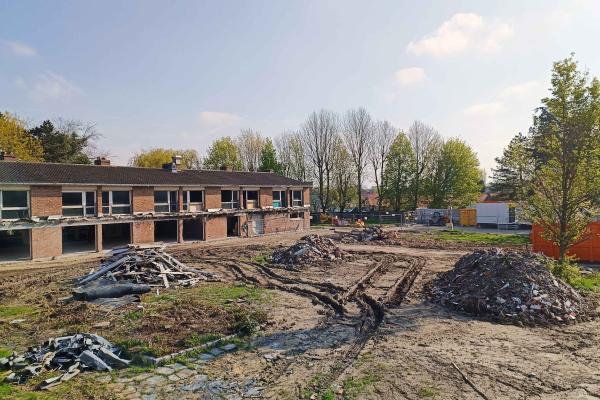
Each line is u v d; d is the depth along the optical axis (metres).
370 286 16.80
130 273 17.22
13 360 8.76
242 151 73.94
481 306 12.59
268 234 40.62
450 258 23.86
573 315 11.84
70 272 20.64
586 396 7.19
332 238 35.19
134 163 75.38
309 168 66.19
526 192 17.67
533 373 8.17
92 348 9.19
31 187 24.64
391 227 47.72
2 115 51.16
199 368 8.74
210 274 19.11
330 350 9.75
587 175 15.62
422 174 61.22
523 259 14.06
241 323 11.28
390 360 8.98
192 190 34.47
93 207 27.86
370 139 62.78
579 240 16.55
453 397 7.22
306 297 15.15
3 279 19.08
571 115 15.77
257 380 8.14
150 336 10.54
